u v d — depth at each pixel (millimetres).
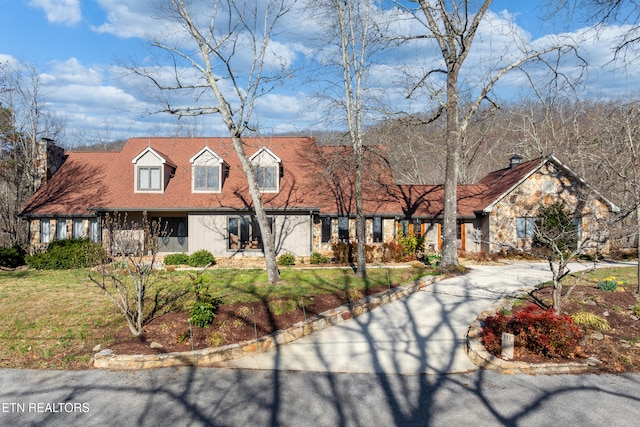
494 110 18219
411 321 10656
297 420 5910
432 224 24766
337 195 22781
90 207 20906
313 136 26109
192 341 8492
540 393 6777
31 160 31125
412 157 37812
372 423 5836
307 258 21219
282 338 9211
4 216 31500
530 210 23203
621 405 6344
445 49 17266
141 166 22047
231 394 6727
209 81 13945
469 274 16703
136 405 6293
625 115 16531
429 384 7176
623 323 9789
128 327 9164
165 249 22984
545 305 11008
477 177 44781
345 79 15469
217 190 22031
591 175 23312
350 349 8867
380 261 20625
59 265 17406
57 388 6852
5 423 5723
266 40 13977
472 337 9039
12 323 9492
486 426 5750
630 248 23516
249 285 13156
